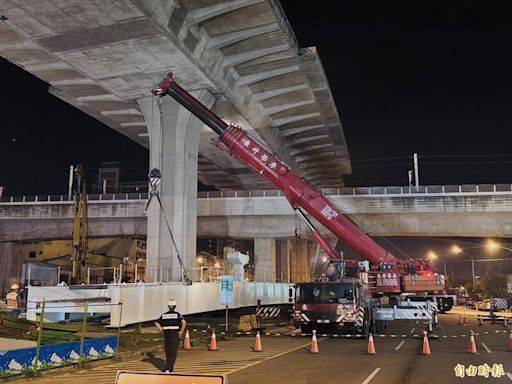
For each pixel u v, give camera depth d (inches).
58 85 1573.6
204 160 2566.4
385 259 985.5
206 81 1439.5
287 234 1988.2
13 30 1180.5
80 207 1524.4
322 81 1697.8
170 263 1411.2
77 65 1344.7
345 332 975.0
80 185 1547.7
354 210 1875.0
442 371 521.0
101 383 449.1
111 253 2817.4
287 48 1434.5
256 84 1684.3
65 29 1154.7
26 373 480.1
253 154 1002.7
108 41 1204.5
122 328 946.1
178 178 1450.5
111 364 573.3
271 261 2010.3
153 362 589.6
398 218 1892.2
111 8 1058.1
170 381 250.8
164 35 1169.4
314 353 668.7
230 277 995.3
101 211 2079.2
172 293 1062.4
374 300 949.2
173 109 1486.2
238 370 524.7
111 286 855.7
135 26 1131.3
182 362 589.0
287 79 1660.9
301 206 996.6
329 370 525.3
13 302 790.5
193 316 1344.7
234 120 1785.2
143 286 946.7
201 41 1300.4
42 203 2142.0
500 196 1787.6
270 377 481.7
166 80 1055.6
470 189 1813.5
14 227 2215.8
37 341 516.1
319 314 862.5
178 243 1418.6
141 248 3179.1
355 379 471.8
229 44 1364.4
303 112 1979.6
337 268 961.5
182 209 1435.8
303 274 2645.2
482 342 823.1
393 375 495.2
